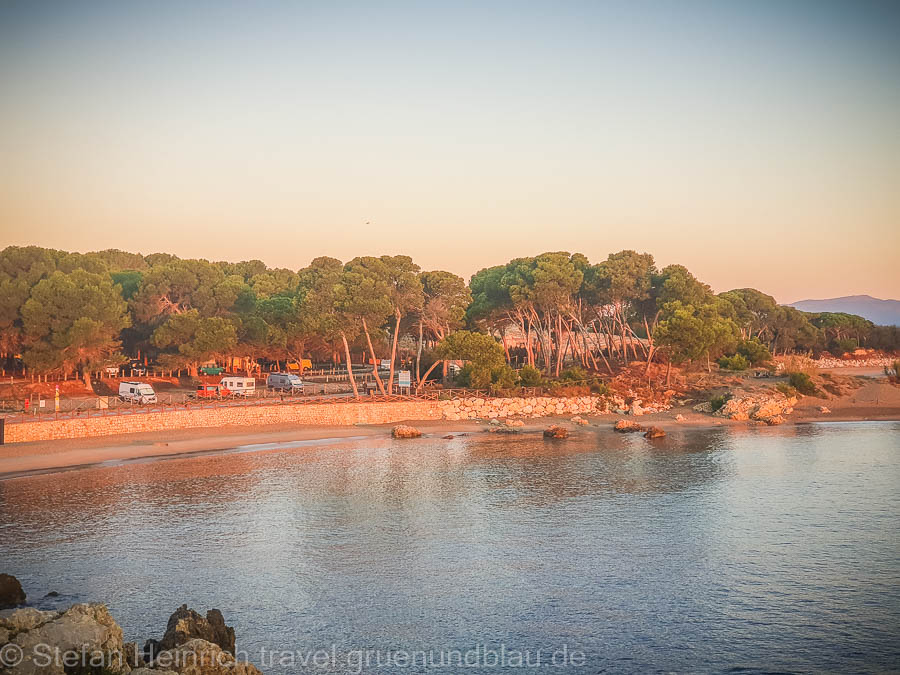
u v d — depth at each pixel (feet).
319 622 89.51
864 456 220.02
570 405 311.68
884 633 88.28
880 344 620.08
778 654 82.58
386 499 156.56
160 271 386.32
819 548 122.62
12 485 160.35
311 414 263.49
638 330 514.68
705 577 107.86
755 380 368.27
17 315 292.40
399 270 315.58
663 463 206.39
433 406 288.92
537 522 138.82
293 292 453.58
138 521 133.69
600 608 95.66
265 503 150.20
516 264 408.67
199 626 70.90
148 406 258.16
